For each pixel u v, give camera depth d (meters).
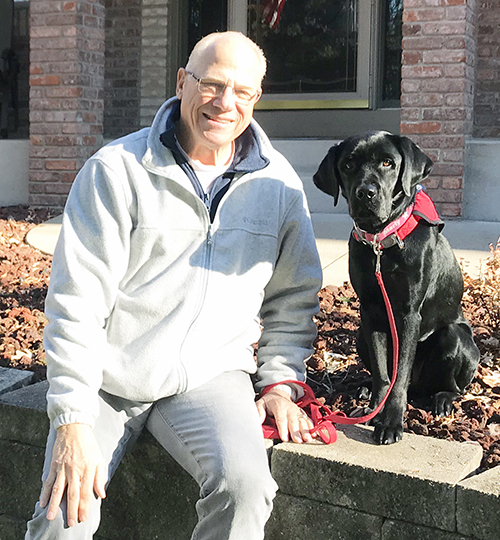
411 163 2.61
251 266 2.46
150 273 2.36
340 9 9.59
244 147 2.52
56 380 2.16
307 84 9.87
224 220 2.41
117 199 2.31
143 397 2.28
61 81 8.05
